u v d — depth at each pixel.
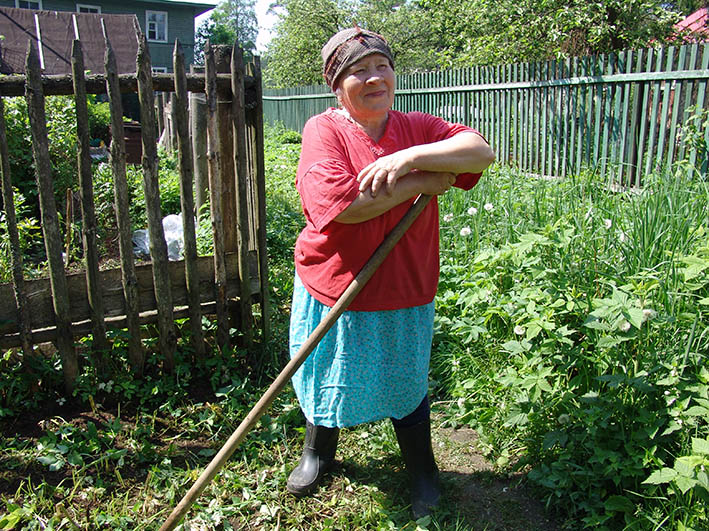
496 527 2.51
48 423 3.10
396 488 2.75
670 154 6.54
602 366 2.69
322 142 2.21
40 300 3.21
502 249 3.90
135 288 3.35
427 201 2.17
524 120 8.61
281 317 4.25
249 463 2.91
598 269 3.29
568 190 5.07
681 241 3.39
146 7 33.31
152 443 3.04
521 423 2.73
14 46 19.86
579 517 2.53
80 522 2.52
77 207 6.61
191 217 3.42
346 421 2.43
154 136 3.22
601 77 7.24
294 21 26.25
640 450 2.48
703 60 6.13
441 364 3.56
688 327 2.77
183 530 2.48
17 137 6.60
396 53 26.78
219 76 3.41
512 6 10.03
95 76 3.13
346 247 2.21
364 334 2.32
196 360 3.62
